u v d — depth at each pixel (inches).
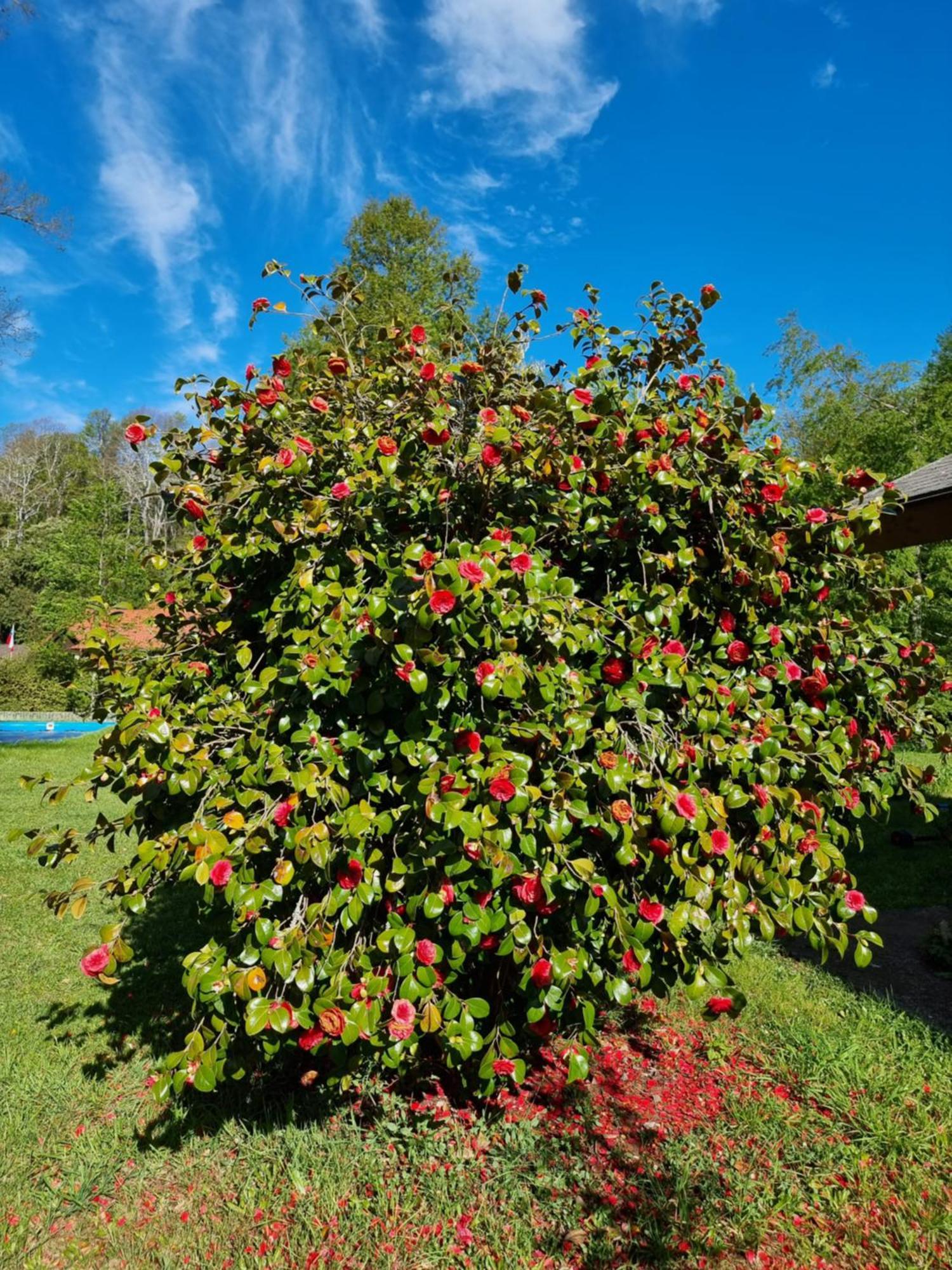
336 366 97.0
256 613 96.3
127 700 93.4
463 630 66.1
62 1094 99.3
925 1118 92.0
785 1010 121.3
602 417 86.6
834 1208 78.3
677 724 82.7
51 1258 73.0
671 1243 73.7
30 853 87.4
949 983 133.5
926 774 102.6
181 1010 124.5
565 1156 87.0
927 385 801.6
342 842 72.6
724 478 93.4
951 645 362.0
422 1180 83.0
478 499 88.1
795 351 775.1
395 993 73.2
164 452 105.0
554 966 72.0
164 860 73.6
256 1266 71.2
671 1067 107.1
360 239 779.4
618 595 87.4
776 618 99.0
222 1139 90.9
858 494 104.0
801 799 84.3
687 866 75.7
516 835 72.7
